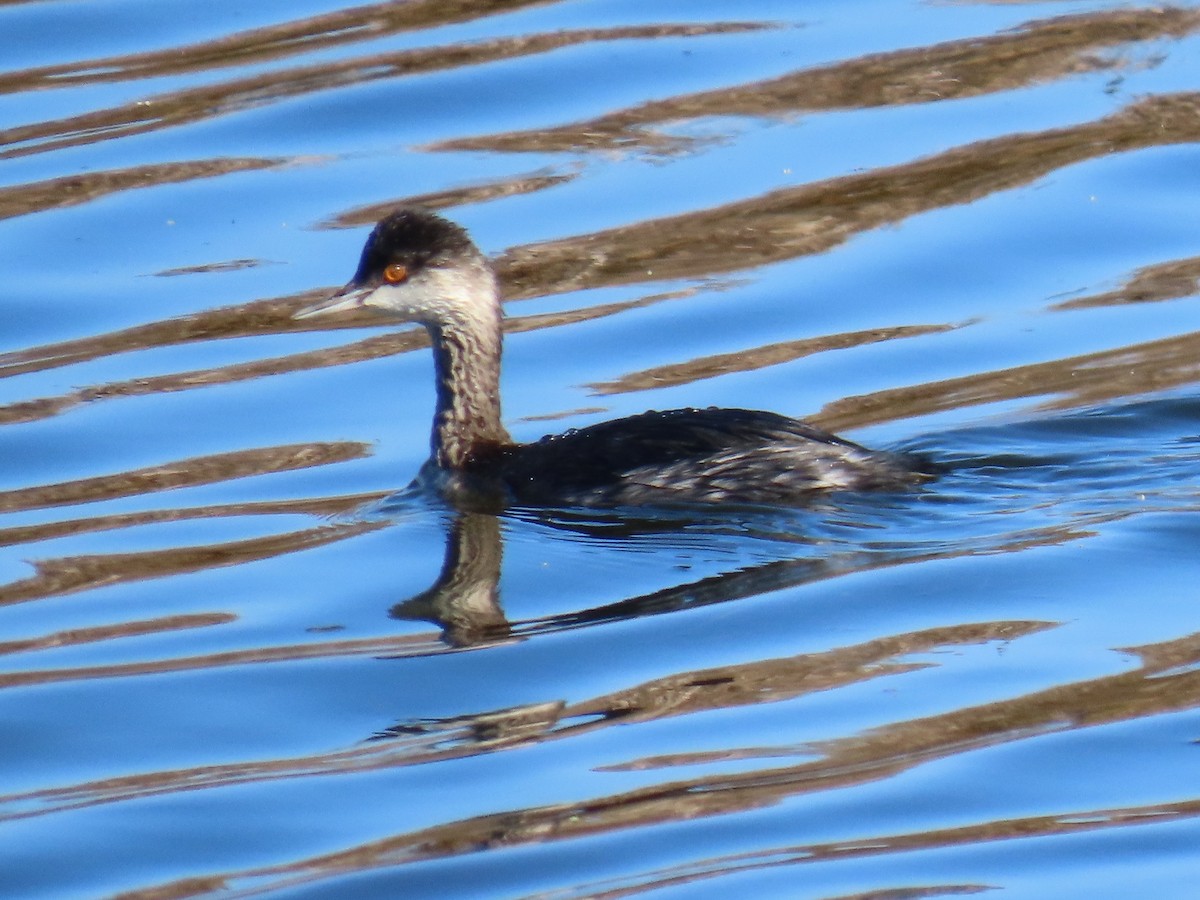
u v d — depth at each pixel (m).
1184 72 20.56
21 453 15.41
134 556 13.77
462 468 14.92
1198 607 12.18
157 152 19.77
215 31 22.25
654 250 18.14
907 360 16.41
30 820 10.39
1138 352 16.25
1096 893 9.23
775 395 15.94
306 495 14.77
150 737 11.30
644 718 11.21
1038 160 19.27
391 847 9.95
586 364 16.64
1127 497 13.84
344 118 20.28
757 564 13.16
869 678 11.53
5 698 11.77
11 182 19.27
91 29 22.23
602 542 13.65
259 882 9.69
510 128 20.05
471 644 12.27
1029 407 15.37
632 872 9.58
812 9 22.38
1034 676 11.44
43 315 17.45
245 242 18.44
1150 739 10.64
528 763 10.75
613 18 22.25
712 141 19.67
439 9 22.69
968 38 21.56
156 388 16.45
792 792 10.28
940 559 13.03
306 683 11.86
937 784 10.30
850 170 19.19
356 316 17.78
